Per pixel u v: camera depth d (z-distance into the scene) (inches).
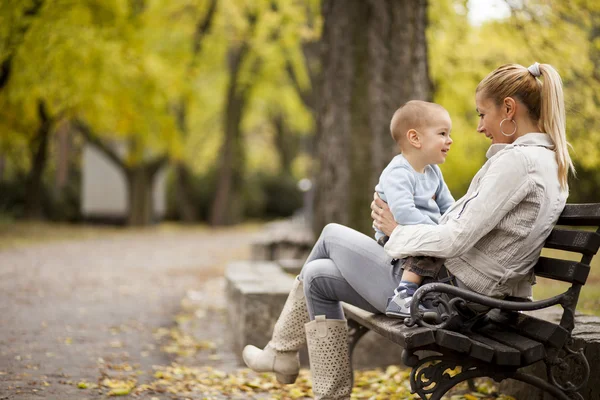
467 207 125.7
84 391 184.2
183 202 1528.1
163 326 303.4
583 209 123.0
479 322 141.9
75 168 1435.8
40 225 1068.5
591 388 146.4
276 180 1747.0
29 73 615.8
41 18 538.6
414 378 126.0
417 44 324.8
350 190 327.3
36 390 182.5
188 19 846.5
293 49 1010.7
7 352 228.1
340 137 328.8
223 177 1396.4
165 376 206.7
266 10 735.7
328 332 149.7
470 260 130.5
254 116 1651.1
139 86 775.1
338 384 149.9
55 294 382.3
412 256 135.3
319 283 149.9
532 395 163.2
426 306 133.3
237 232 1236.5
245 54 1266.0
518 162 125.4
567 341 126.5
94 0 577.6
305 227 735.1
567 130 353.4
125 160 1230.3
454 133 502.3
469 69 451.5
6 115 803.4
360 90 325.4
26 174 1255.5
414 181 141.3
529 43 367.6
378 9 321.7
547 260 130.4
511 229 126.8
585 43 369.1
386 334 135.8
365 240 147.8
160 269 558.6
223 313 348.5
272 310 234.4
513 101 132.8
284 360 161.3
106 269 538.6
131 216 1301.7
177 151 1024.2
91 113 802.8
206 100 1362.0
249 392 193.9
